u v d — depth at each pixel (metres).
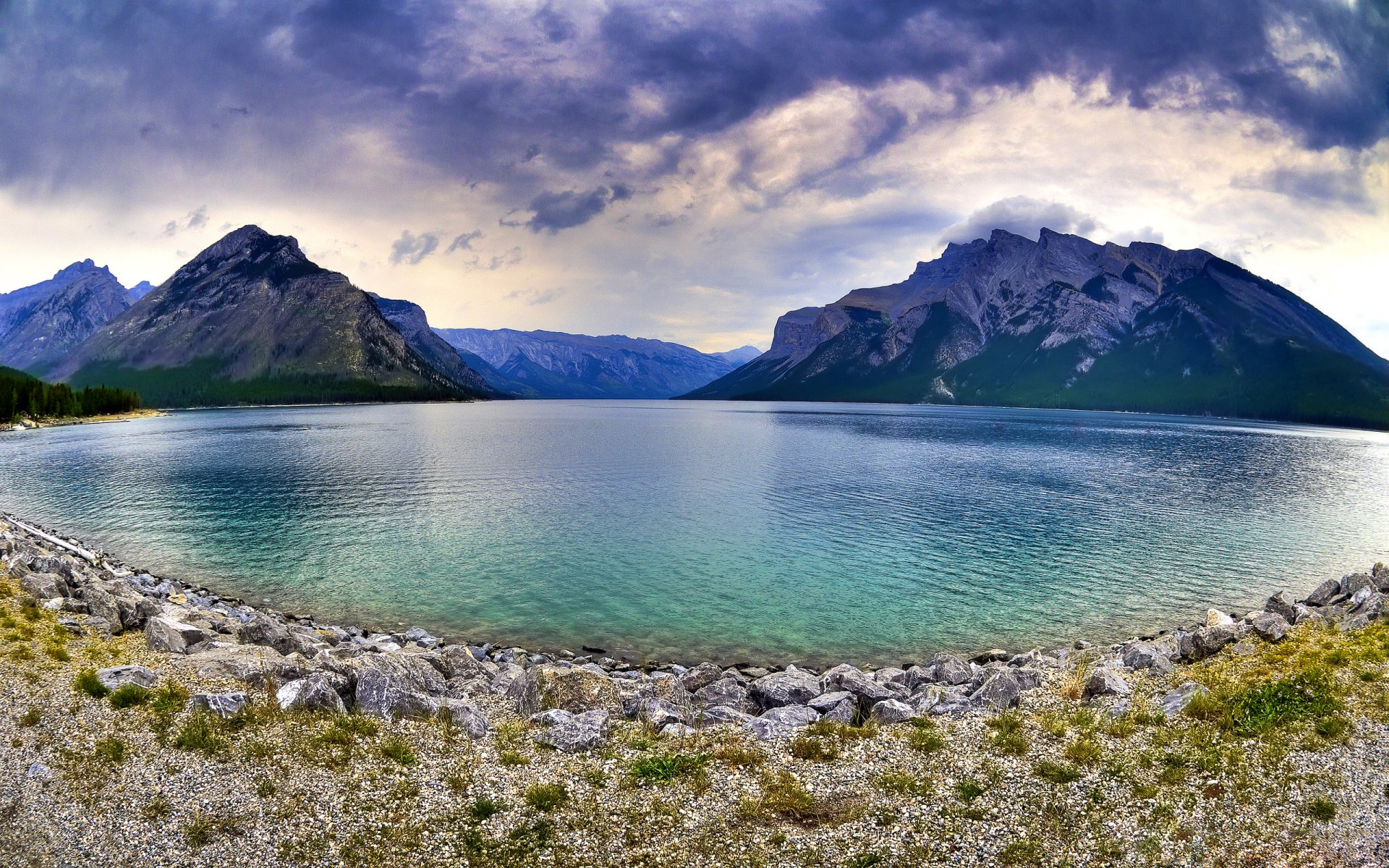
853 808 17.23
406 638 38.25
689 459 130.88
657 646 38.47
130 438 169.88
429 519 70.81
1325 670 24.00
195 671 24.80
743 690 27.28
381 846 15.50
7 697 21.31
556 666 32.28
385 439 173.38
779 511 76.44
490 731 22.02
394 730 21.28
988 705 24.12
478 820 16.66
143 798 16.86
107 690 22.27
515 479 100.50
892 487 94.38
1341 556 57.75
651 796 17.91
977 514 75.06
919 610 44.22
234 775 18.03
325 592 47.19
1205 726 20.77
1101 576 51.81
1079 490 92.69
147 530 65.12
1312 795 16.48
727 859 15.16
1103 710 22.88
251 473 104.56
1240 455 151.88
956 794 17.62
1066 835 15.66
